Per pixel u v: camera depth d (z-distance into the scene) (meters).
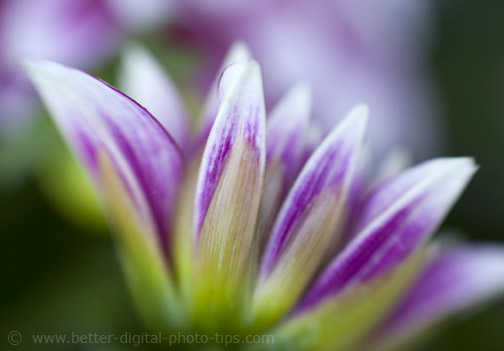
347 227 0.17
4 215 0.23
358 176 0.17
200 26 0.24
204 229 0.16
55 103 0.16
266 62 0.24
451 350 0.23
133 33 0.23
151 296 0.17
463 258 0.19
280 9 0.25
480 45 0.30
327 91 0.25
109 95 0.16
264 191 0.16
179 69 0.23
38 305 0.23
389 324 0.18
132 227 0.17
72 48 0.23
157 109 0.18
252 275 0.16
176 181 0.16
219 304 0.16
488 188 0.27
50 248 0.23
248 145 0.15
